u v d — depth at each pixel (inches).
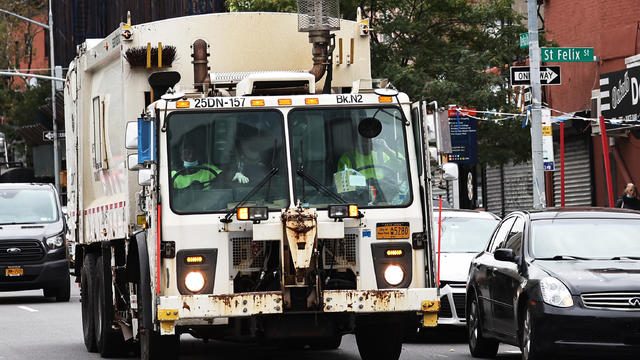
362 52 1327.5
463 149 2925.7
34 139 6432.1
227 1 3144.7
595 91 3038.9
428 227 1139.9
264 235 1106.1
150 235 1149.1
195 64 1295.5
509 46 3193.9
